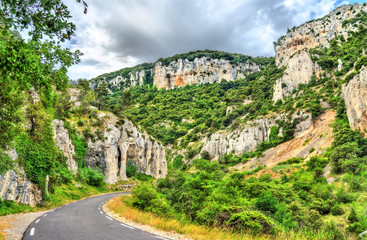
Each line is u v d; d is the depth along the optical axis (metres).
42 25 6.16
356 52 119.88
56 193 32.25
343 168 50.81
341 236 15.66
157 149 84.94
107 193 48.62
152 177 77.81
